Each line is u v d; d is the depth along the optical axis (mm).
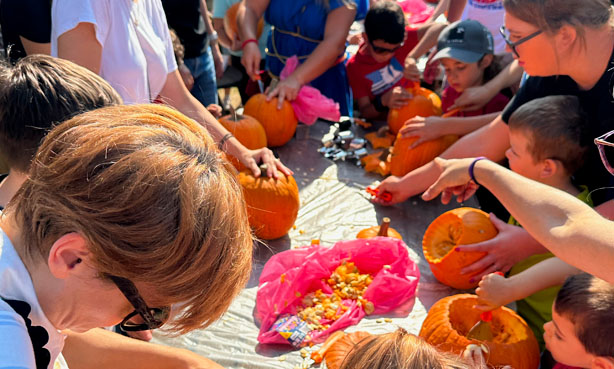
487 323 1793
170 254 722
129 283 752
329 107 3174
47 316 828
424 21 4809
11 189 1324
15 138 1239
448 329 1748
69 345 1271
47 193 712
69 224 711
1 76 1257
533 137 2146
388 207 2676
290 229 2502
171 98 2379
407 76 3527
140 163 704
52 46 2018
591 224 1322
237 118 2996
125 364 1282
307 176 2898
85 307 825
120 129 735
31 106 1221
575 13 2020
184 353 1307
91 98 1294
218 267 780
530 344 1743
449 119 2830
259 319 1972
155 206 701
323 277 2102
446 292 2141
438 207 2695
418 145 2785
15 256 784
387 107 3662
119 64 2031
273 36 3703
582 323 1520
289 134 3141
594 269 1291
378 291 2025
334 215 2607
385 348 1006
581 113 2139
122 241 702
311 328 1903
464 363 1051
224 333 1903
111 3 1944
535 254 2098
